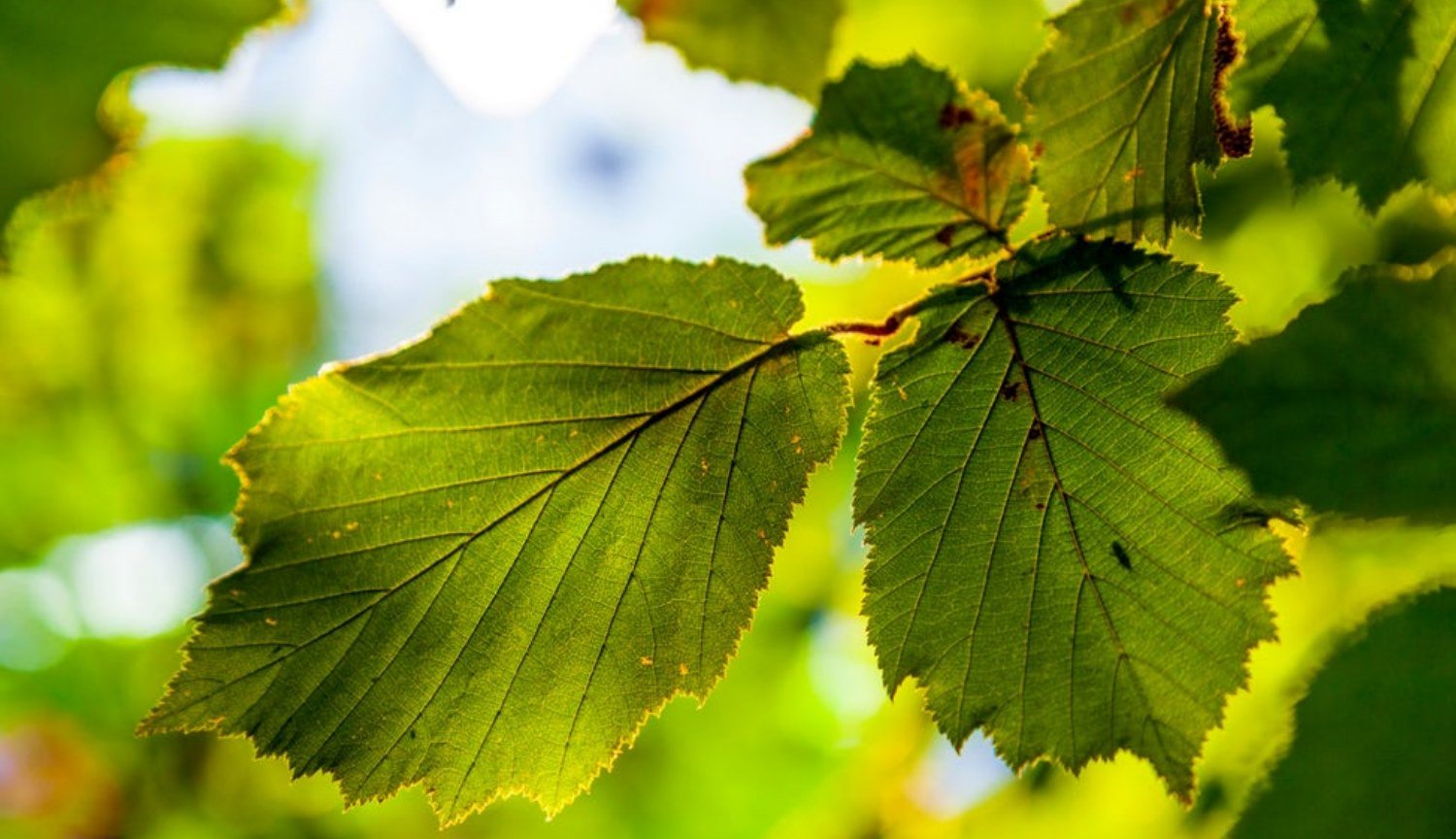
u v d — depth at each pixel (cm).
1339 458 41
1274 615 46
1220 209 59
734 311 47
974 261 46
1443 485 40
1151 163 45
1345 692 41
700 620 47
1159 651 46
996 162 46
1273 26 44
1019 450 47
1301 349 41
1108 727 47
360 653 47
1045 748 47
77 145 45
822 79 50
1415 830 40
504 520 47
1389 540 46
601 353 47
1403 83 44
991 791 67
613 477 47
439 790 47
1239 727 52
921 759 85
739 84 50
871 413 47
